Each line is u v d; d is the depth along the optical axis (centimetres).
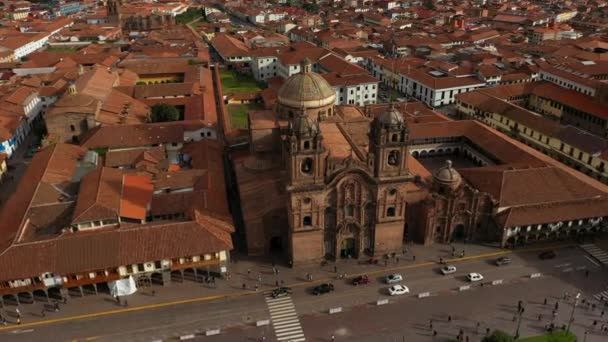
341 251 9888
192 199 10581
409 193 10388
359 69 19725
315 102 10919
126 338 7975
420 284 9169
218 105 19112
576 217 10138
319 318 8394
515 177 10712
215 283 9206
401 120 8869
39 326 8181
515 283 9175
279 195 10119
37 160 12512
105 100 16338
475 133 14388
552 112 17525
